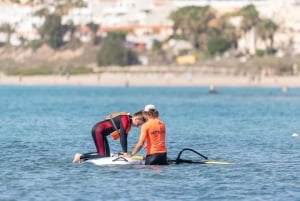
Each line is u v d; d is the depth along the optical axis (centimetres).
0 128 19525
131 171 11119
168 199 9131
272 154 13550
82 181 10338
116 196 9300
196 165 11788
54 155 13188
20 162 12225
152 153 11625
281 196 9312
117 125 11831
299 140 16350
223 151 14062
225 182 10300
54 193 9488
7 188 9831
